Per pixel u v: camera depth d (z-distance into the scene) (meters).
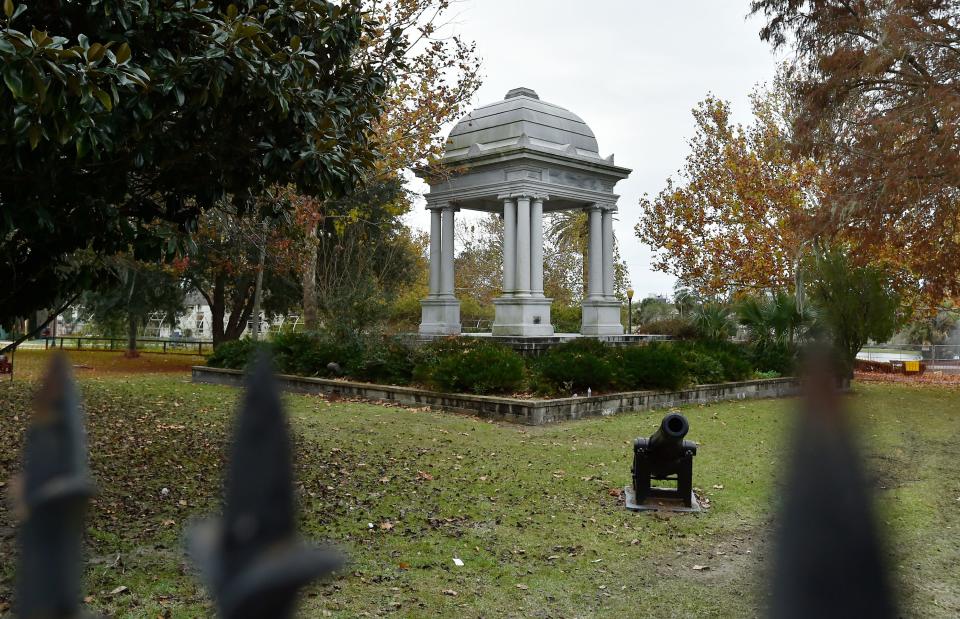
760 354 21.45
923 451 11.09
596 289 23.44
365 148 8.45
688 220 30.97
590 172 22.86
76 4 5.89
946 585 5.63
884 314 23.09
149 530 6.14
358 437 11.21
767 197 29.34
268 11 7.12
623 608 5.09
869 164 19.64
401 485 8.23
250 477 0.66
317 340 19.02
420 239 46.88
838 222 20.56
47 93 4.79
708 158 30.58
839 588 0.62
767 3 21.98
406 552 6.04
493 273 44.62
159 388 17.73
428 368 15.64
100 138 5.37
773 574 0.65
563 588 5.43
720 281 30.94
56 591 0.84
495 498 7.89
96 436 10.30
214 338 28.83
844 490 0.63
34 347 36.16
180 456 9.22
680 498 7.79
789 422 0.65
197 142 7.01
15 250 6.82
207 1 6.37
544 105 22.78
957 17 18.67
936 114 17.91
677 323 25.45
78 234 6.64
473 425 12.85
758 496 8.25
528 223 21.22
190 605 4.68
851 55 19.30
